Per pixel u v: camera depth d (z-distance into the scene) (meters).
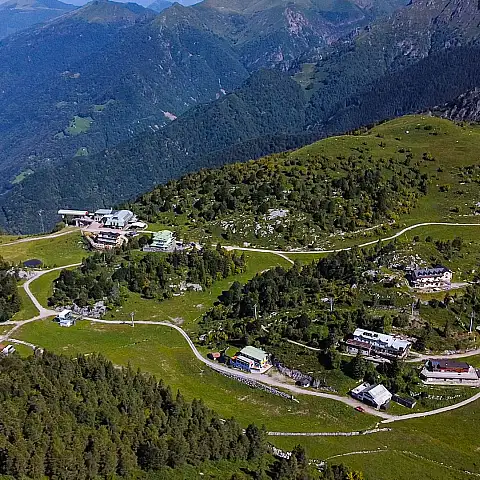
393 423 155.00
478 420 155.25
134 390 134.75
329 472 126.44
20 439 107.56
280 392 167.38
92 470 110.62
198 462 122.94
